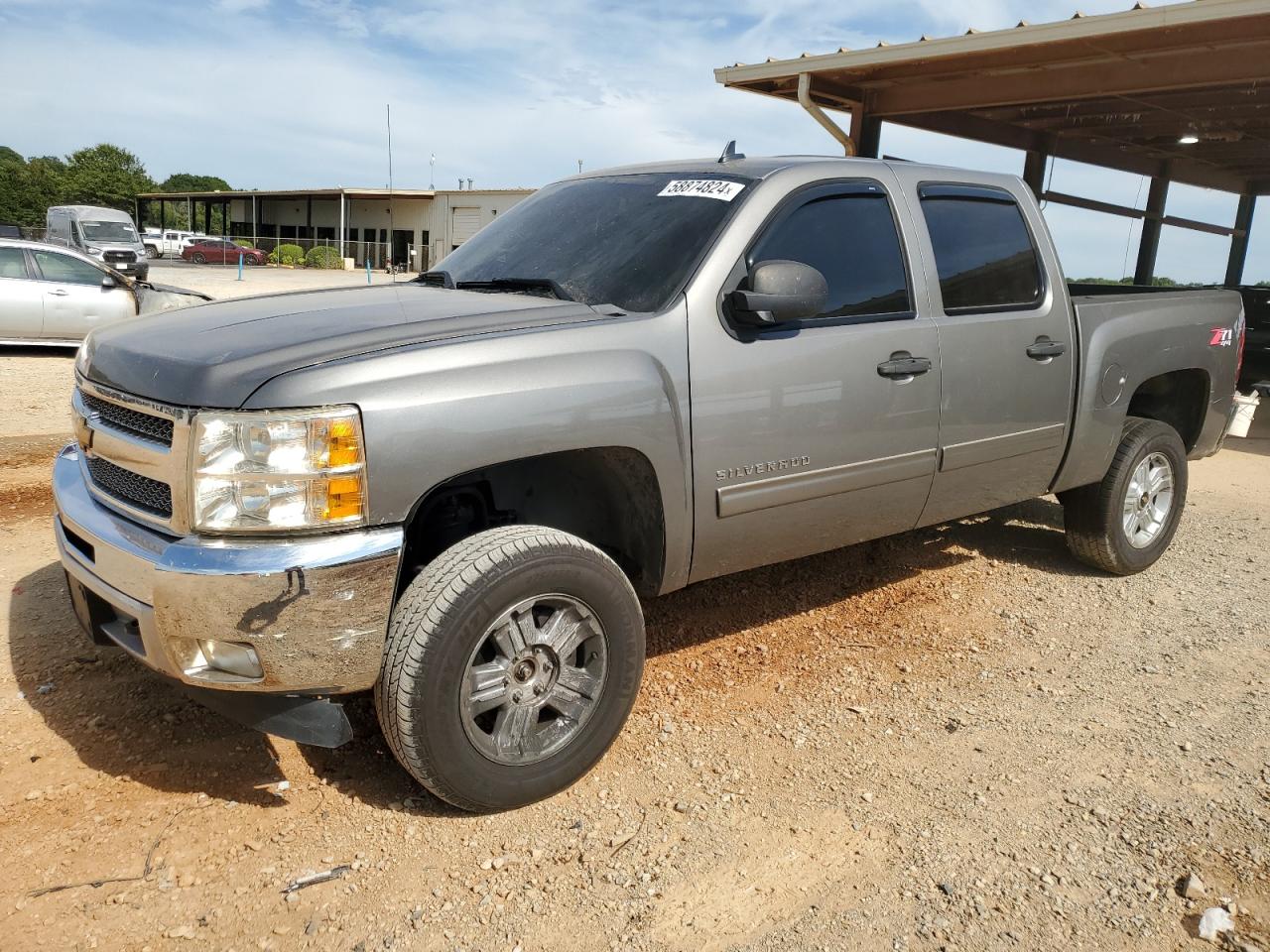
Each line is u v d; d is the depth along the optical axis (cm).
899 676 380
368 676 257
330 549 245
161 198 6606
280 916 240
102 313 1248
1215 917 242
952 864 266
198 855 261
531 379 273
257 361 253
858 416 351
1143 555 493
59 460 330
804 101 1055
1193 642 420
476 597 258
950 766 316
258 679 249
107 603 282
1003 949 235
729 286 321
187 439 245
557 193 412
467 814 283
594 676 293
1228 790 304
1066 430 438
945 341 378
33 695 340
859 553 521
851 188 366
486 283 355
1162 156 1502
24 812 276
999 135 1264
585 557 280
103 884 248
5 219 7850
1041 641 418
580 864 263
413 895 249
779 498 336
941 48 916
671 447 303
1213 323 507
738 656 393
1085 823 285
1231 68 870
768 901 250
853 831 280
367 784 296
